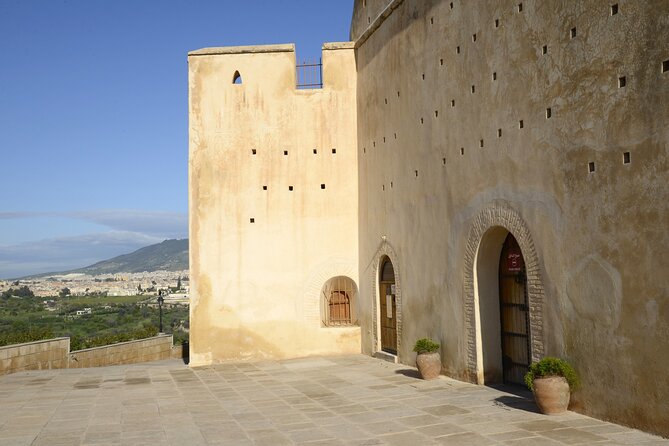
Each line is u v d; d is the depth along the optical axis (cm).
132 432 962
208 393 1324
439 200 1355
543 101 1016
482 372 1212
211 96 1892
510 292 1208
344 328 1847
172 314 8125
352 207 1881
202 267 1836
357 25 1916
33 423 1038
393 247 1602
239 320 1828
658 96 798
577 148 935
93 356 1925
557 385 920
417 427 913
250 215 1862
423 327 1438
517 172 1080
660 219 792
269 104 1898
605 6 888
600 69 895
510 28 1112
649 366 805
